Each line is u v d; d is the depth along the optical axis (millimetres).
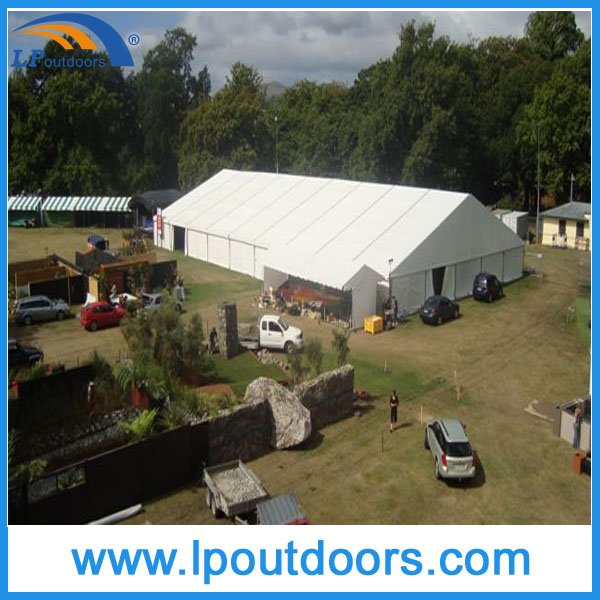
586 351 34406
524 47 98812
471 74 91312
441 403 28250
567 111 71625
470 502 20922
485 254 46031
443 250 42594
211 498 20344
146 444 20781
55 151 88125
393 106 75000
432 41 77562
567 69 73938
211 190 64062
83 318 38406
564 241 63438
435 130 73125
